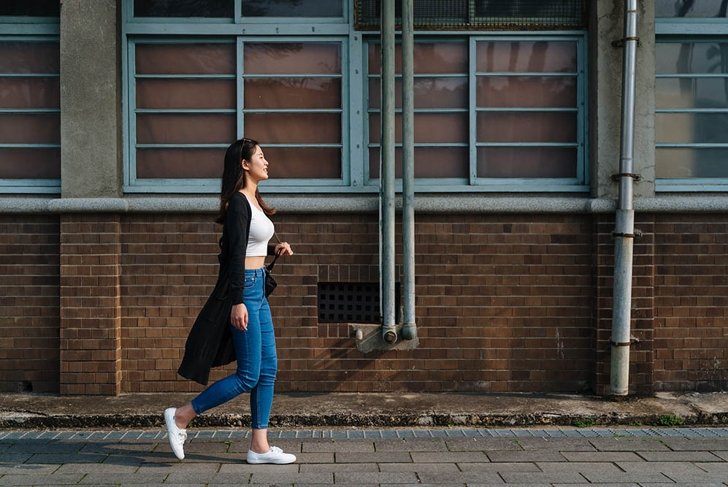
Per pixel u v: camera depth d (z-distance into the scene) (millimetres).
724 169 7254
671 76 7219
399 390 7070
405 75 6934
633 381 6961
